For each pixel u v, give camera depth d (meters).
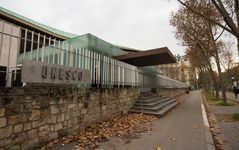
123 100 9.90
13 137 4.14
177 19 17.75
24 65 4.61
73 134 5.98
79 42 8.37
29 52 5.14
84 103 6.66
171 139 5.58
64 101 5.71
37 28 14.05
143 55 11.58
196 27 17.12
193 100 22.16
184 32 18.11
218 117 9.50
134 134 6.17
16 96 4.25
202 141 5.34
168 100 15.92
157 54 11.44
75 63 6.62
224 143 5.20
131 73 11.84
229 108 13.18
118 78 9.95
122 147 4.90
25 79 4.59
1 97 3.93
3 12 11.97
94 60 7.86
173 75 57.00
